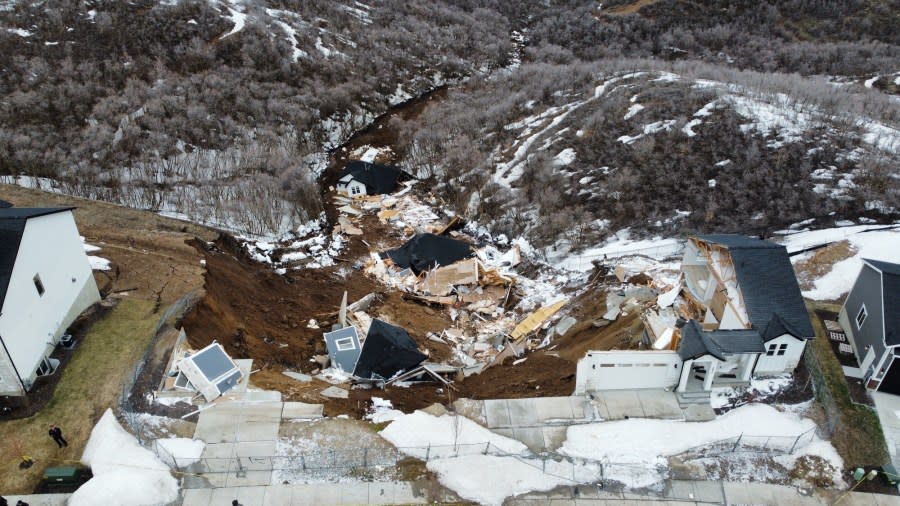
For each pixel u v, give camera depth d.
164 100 51.19
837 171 39.00
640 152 43.53
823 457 19.81
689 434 20.44
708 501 18.59
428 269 35.03
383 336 25.09
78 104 49.31
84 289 24.84
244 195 40.12
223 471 18.83
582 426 20.73
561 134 48.41
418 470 19.25
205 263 29.48
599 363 21.53
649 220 38.09
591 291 30.83
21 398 20.78
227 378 21.77
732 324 23.27
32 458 18.97
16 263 20.20
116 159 43.28
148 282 27.38
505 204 42.06
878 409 21.77
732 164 41.09
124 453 18.94
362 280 34.72
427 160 50.19
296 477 18.83
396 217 42.72
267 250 37.25
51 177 40.22
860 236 31.81
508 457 19.52
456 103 59.50
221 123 50.62
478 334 29.61
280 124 53.06
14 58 52.66
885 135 42.44
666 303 26.47
